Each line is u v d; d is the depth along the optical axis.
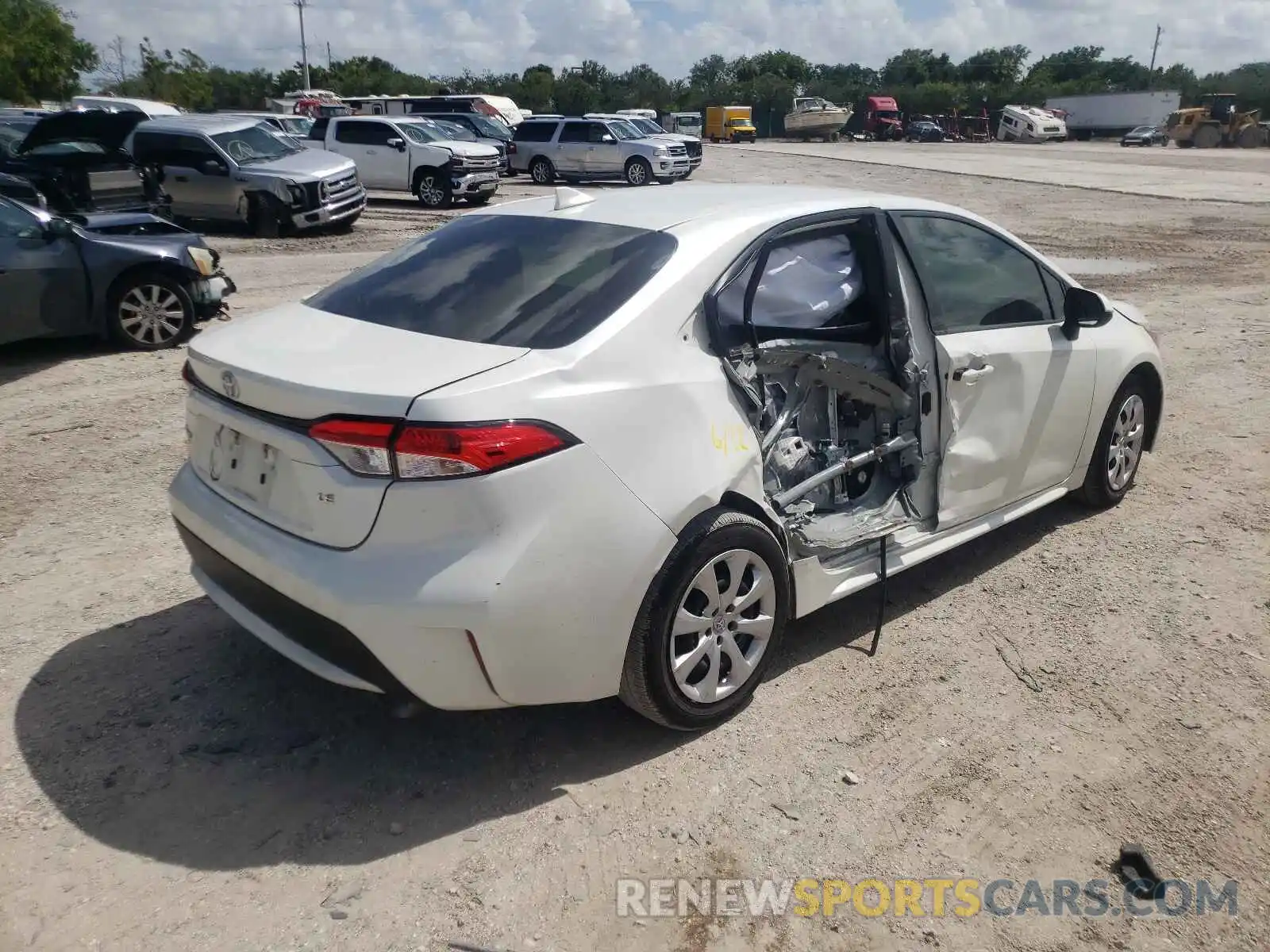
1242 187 24.55
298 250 14.42
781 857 2.78
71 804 2.94
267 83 84.19
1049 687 3.61
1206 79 81.12
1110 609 4.18
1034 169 32.06
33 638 3.86
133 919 2.53
